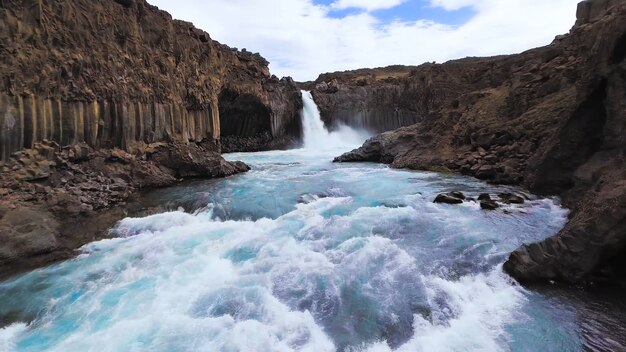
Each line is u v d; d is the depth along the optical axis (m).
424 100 58.59
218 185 23.67
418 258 12.54
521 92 27.14
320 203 18.91
